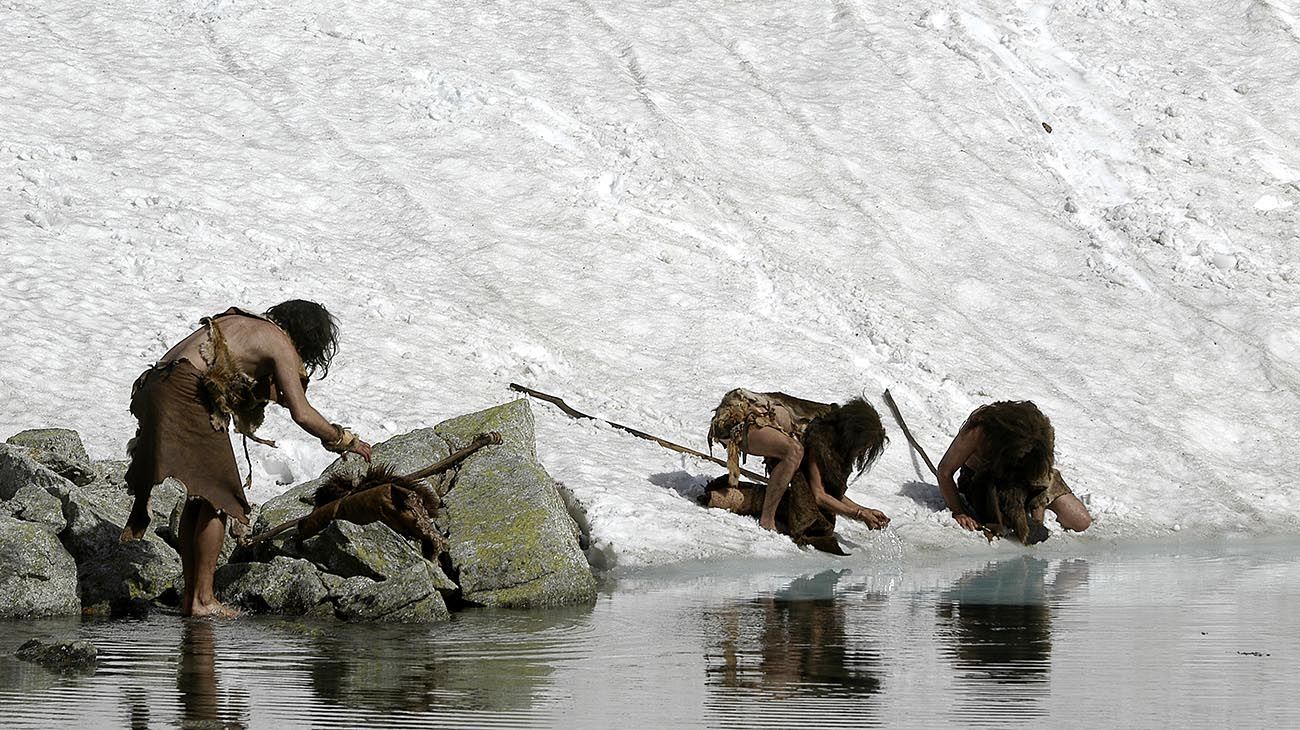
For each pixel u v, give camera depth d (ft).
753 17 184.03
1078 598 74.95
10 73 142.51
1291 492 116.06
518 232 134.92
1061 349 135.54
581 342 121.08
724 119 160.45
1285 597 75.31
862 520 92.02
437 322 118.01
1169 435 123.13
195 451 66.39
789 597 75.05
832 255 142.41
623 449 101.91
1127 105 178.19
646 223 139.95
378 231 131.85
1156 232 156.46
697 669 55.36
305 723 46.60
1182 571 87.04
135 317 109.09
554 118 153.58
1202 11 198.29
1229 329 142.20
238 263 120.26
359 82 154.51
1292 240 159.43
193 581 67.67
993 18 190.39
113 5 162.09
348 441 68.49
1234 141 174.40
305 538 73.15
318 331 69.00
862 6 187.52
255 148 139.54
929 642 61.41
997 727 46.83
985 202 155.84
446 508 76.23
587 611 70.23
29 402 94.99
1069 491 102.58
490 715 47.83
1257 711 49.19
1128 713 48.80
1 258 112.78
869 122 165.99
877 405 118.21
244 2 165.27
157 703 49.16
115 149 134.10
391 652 58.59
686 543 88.33
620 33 173.58
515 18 173.27
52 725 46.16
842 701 50.21
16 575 67.36
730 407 93.97
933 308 136.67
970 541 97.30
